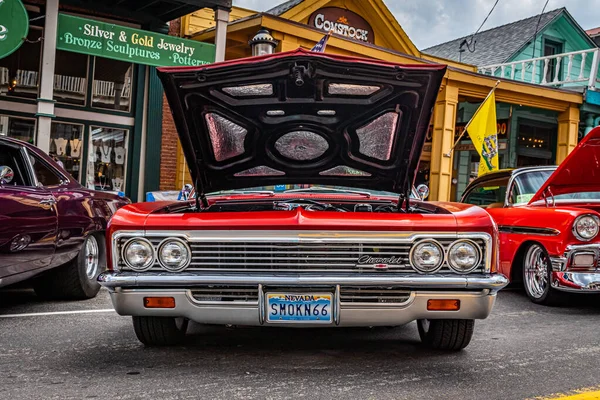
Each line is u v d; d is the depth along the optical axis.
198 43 9.32
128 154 10.88
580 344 4.18
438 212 3.72
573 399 2.96
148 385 3.11
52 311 5.09
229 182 4.56
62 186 5.35
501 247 6.54
